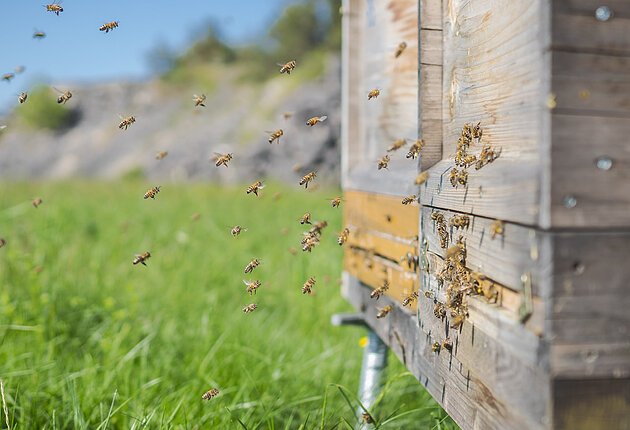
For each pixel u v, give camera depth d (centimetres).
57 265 608
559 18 149
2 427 309
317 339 480
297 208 1038
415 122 289
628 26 151
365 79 355
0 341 423
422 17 238
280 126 2153
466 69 216
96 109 3844
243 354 413
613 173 149
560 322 148
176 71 3828
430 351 236
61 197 1229
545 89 149
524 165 162
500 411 175
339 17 3156
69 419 317
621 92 150
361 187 331
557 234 148
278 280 626
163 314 516
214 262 693
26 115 3866
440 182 218
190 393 352
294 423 338
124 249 751
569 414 149
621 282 149
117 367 378
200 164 2561
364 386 368
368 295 330
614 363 148
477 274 188
